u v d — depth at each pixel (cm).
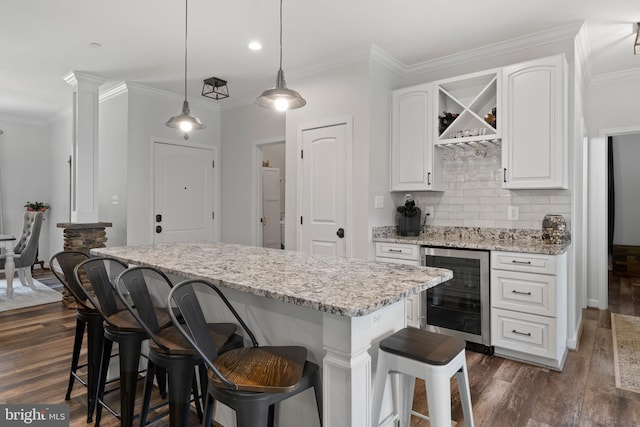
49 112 600
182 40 331
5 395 229
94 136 422
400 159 367
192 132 507
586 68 369
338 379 125
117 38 328
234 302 183
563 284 283
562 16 287
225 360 138
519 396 232
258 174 499
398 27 305
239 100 507
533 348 274
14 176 633
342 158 363
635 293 503
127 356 170
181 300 129
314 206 384
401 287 138
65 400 223
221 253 224
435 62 371
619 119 392
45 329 348
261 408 118
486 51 343
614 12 280
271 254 221
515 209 333
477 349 303
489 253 293
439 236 369
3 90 479
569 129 301
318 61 371
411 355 134
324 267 177
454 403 223
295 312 158
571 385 246
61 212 626
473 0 266
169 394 146
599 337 337
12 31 316
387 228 372
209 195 527
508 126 309
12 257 454
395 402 168
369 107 345
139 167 453
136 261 196
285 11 281
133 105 448
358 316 118
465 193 361
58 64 387
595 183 421
